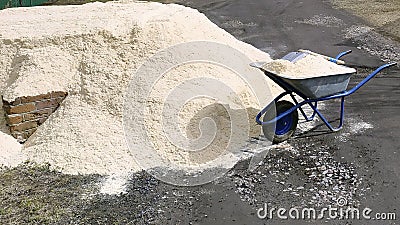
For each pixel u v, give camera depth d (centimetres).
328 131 538
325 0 1341
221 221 383
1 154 484
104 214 392
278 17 1141
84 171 454
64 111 528
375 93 646
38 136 514
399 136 525
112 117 512
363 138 521
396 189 425
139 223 380
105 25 599
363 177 445
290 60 497
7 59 591
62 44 582
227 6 1298
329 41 916
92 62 560
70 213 393
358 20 1084
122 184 435
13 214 393
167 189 428
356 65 765
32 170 459
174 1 1386
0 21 672
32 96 521
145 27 595
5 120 549
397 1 1282
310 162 472
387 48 859
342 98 520
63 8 745
